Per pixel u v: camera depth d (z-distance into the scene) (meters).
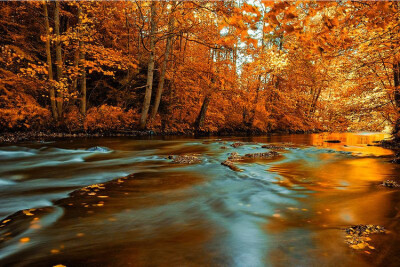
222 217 3.65
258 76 20.17
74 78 13.93
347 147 12.41
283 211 3.86
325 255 2.55
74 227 3.23
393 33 4.87
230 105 21.73
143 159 8.10
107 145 10.95
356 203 4.16
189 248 2.73
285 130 25.88
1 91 12.28
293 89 23.30
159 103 18.06
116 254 2.59
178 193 4.70
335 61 7.82
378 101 10.05
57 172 6.32
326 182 5.54
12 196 4.41
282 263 2.43
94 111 14.66
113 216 3.61
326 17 2.86
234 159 8.12
